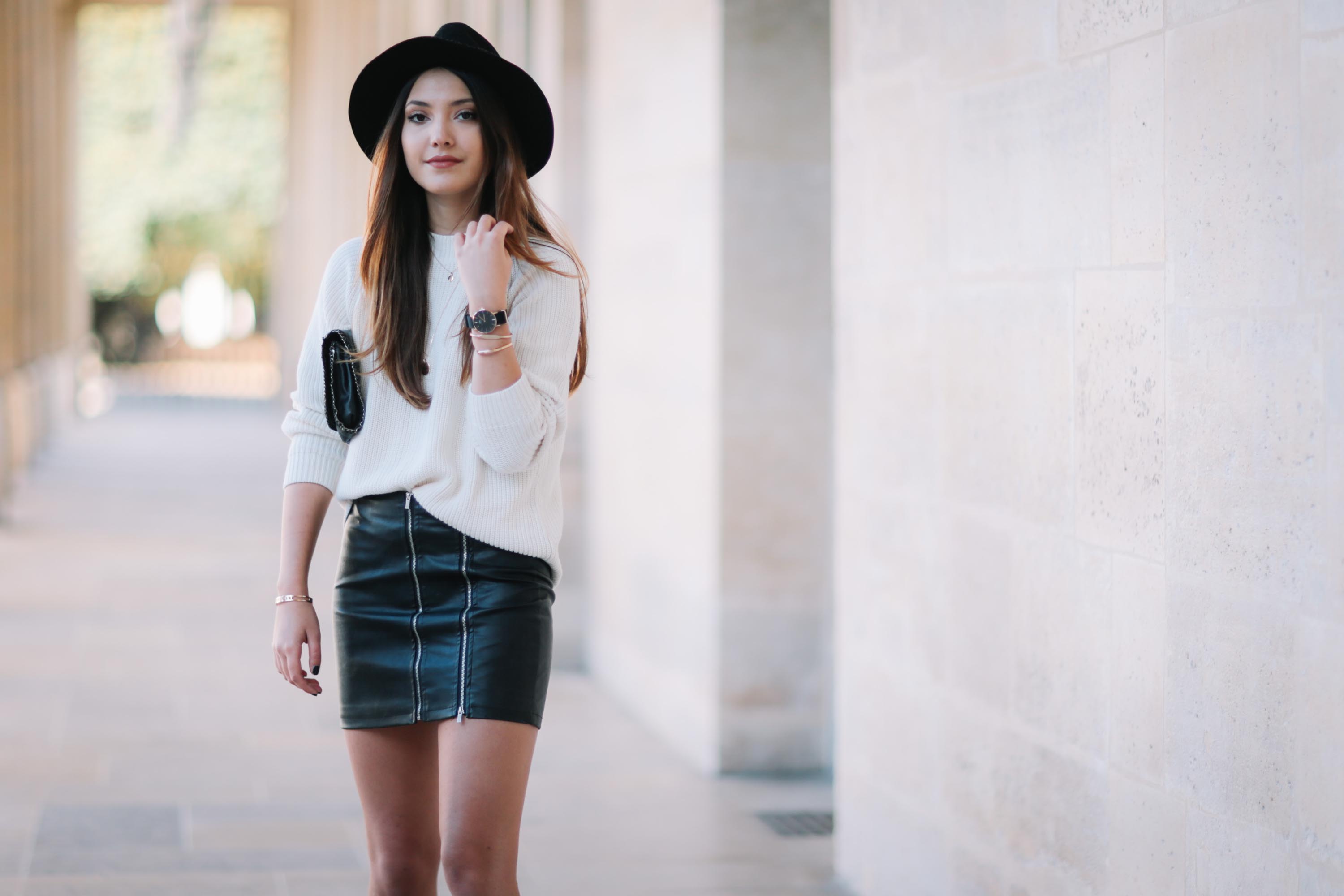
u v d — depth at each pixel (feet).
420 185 8.80
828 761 18.92
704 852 15.57
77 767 18.20
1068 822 10.57
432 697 8.52
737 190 18.31
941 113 12.40
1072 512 10.47
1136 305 9.64
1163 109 9.30
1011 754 11.39
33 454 55.16
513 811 8.49
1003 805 11.52
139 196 115.03
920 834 12.96
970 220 11.95
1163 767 9.37
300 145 87.51
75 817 16.14
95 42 113.80
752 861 15.30
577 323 8.99
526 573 8.69
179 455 59.31
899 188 13.24
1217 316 8.75
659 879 14.65
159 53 114.42
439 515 8.57
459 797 8.38
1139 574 9.62
